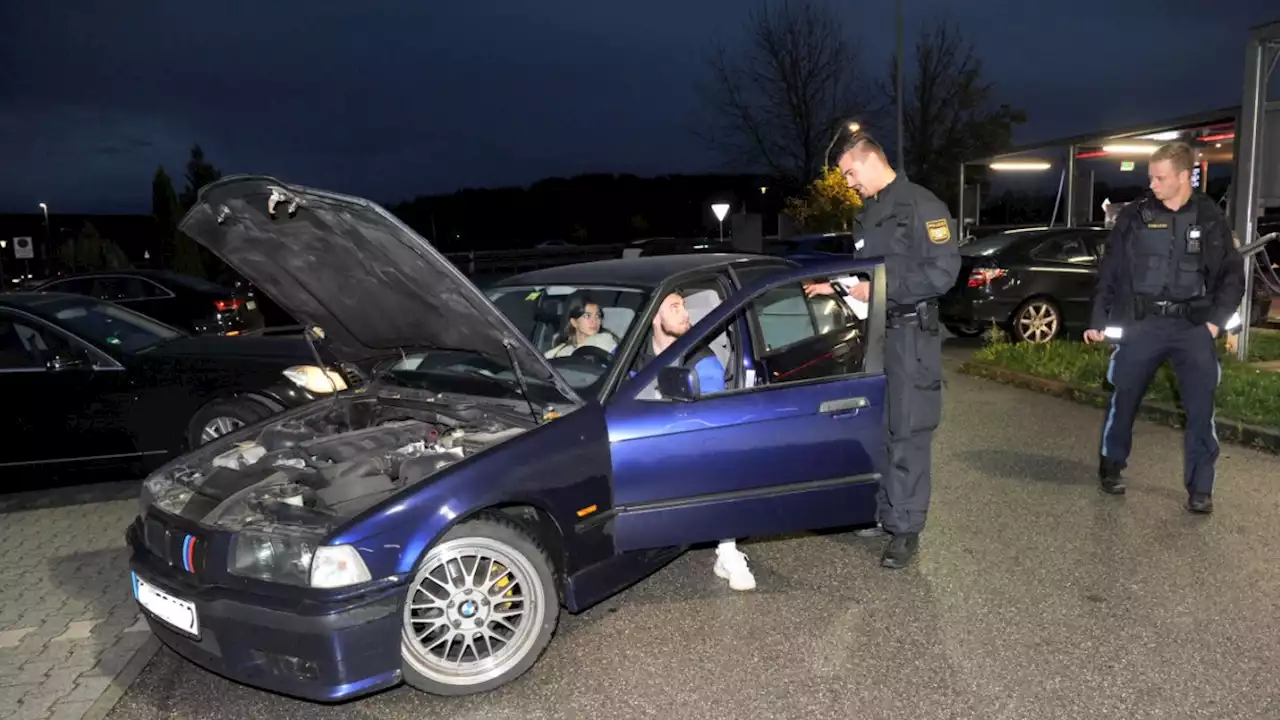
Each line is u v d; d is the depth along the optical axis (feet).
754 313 15.20
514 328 12.37
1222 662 12.17
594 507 12.71
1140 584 14.71
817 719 11.12
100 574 16.57
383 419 14.85
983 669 12.19
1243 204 32.55
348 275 13.17
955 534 17.26
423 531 11.06
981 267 39.40
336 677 10.63
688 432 13.34
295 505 11.64
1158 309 17.57
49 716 11.79
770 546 17.15
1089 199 60.44
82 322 22.49
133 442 21.62
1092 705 11.23
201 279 48.88
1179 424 24.85
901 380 14.85
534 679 12.37
